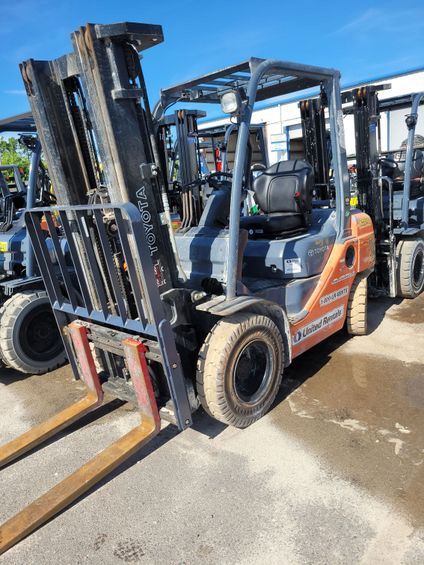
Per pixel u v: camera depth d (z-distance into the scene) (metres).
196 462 2.63
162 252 2.58
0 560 2.08
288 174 3.71
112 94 2.28
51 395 3.75
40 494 2.53
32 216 2.80
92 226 2.61
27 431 3.15
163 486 2.46
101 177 2.70
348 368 3.64
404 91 12.66
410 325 4.46
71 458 2.81
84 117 2.53
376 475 2.39
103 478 2.56
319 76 3.12
